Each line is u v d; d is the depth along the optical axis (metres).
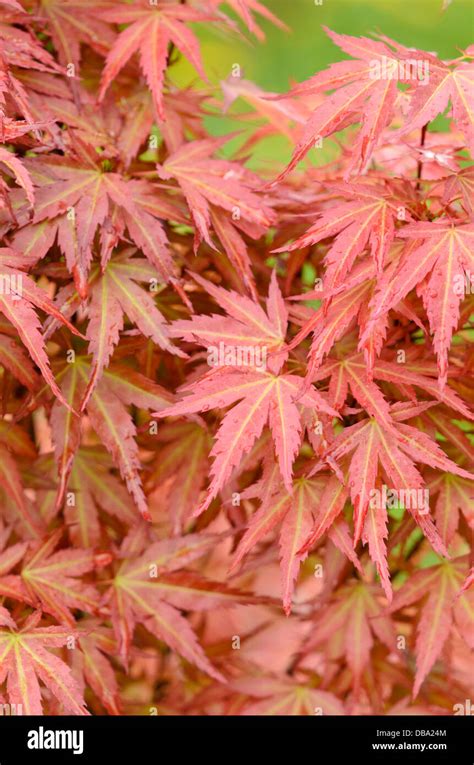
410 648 0.68
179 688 0.71
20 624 0.60
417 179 0.59
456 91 0.56
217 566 0.76
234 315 0.59
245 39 0.66
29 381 0.60
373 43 0.58
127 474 0.60
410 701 0.66
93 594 0.61
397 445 0.57
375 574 0.68
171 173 0.61
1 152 0.56
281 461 0.56
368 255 0.59
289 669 0.69
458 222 0.57
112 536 0.68
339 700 0.66
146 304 0.60
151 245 0.60
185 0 0.67
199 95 0.67
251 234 0.62
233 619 0.76
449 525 0.60
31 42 0.61
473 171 0.58
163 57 0.62
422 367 0.59
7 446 0.63
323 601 0.64
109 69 0.62
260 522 0.58
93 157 0.61
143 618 0.62
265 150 1.02
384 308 0.55
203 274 0.66
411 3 1.80
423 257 0.56
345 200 0.63
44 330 0.59
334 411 0.56
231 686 0.67
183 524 0.64
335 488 0.58
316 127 0.57
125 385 0.61
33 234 0.59
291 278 0.64
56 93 0.62
